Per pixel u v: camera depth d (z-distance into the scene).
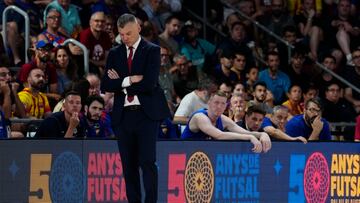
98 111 25.80
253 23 40.53
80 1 36.19
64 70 31.08
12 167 22.41
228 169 24.94
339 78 38.00
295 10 41.59
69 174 23.05
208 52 38.06
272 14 41.06
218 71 35.59
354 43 41.16
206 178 24.62
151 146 22.12
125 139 22.30
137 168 22.56
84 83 27.38
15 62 32.91
